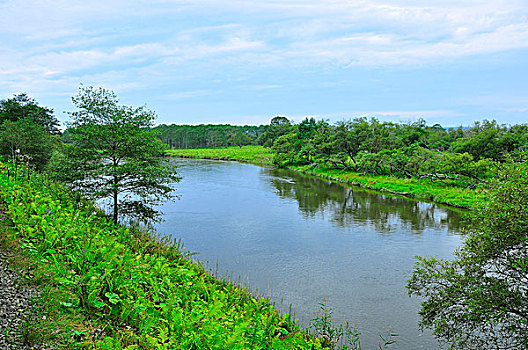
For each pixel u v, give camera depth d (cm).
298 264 1700
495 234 903
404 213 2805
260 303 1017
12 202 1013
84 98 1622
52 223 912
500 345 1034
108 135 1609
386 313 1270
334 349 984
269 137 10669
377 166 4869
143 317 642
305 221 2517
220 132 14712
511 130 4291
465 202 3048
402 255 1847
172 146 15212
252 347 673
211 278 1238
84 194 1612
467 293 923
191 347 572
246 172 5656
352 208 2989
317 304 1317
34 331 499
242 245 1953
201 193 3575
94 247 823
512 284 918
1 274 637
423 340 1109
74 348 502
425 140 5712
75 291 654
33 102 4272
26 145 2883
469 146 4225
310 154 6319
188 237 2075
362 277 1567
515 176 929
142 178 1708
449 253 1878
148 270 908
